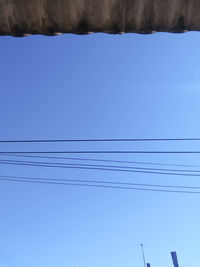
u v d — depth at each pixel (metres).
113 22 4.32
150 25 4.37
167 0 3.99
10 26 4.34
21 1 3.98
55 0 4.00
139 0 3.97
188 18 4.23
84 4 4.05
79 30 4.43
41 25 4.35
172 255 37.56
